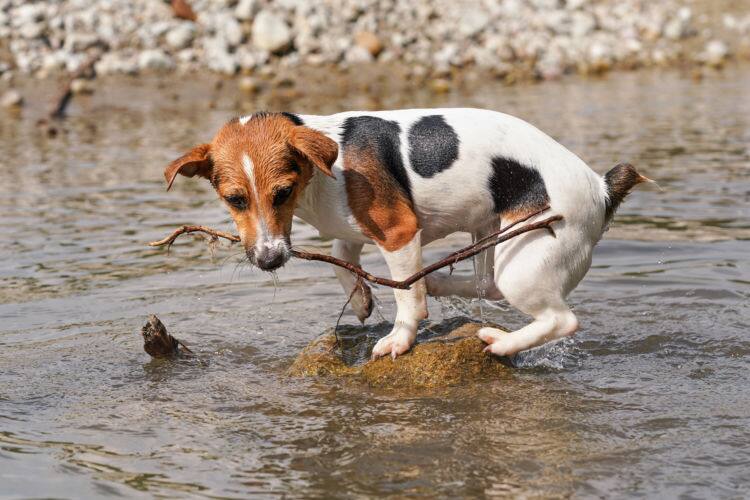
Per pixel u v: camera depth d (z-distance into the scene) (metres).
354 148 6.98
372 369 7.21
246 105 19.09
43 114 18.59
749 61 24.02
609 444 5.91
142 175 13.91
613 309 8.64
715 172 13.55
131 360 7.67
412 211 7.10
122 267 10.06
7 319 8.58
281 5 22.44
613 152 14.77
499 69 22.42
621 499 5.20
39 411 6.62
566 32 24.17
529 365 7.45
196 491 5.37
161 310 8.84
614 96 20.20
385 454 5.83
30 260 10.23
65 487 5.41
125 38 21.41
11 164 14.65
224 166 6.55
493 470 5.58
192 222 11.57
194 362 7.63
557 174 7.07
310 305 8.99
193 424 6.36
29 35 20.94
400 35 22.62
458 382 7.09
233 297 9.23
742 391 6.79
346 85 20.83
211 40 21.55
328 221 7.11
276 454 5.86
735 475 5.45
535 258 7.04
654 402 6.60
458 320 7.89
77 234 11.13
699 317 8.38
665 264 9.88
